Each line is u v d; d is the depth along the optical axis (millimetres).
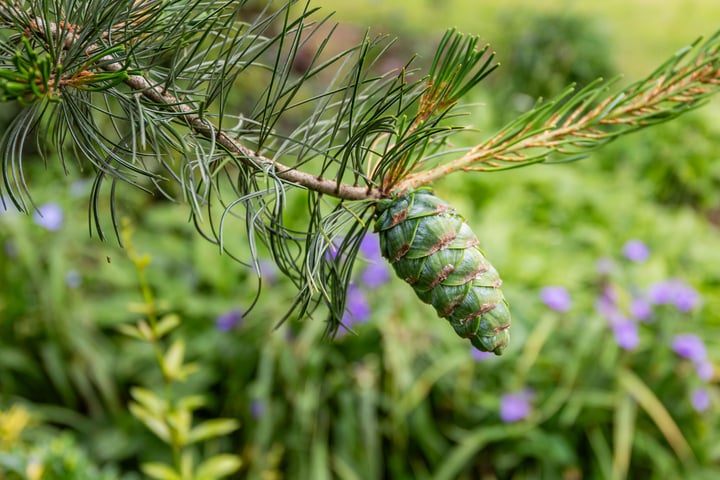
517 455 1392
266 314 1474
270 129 492
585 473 1434
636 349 1447
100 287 1652
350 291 1404
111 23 469
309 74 491
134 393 835
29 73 412
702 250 1992
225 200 1517
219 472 903
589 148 526
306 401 1355
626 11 4172
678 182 2484
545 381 1458
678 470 1404
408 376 1361
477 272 490
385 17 3482
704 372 1404
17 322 1474
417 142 492
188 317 1534
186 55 506
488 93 2721
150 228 1816
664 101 522
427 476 1376
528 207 2080
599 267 1677
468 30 3395
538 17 2961
